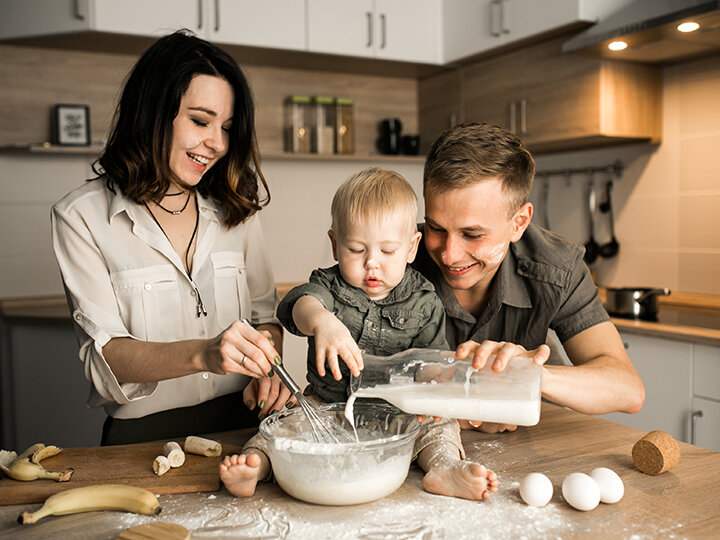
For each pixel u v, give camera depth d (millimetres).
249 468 898
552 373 1110
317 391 1236
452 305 1386
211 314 1455
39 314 2586
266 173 3357
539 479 896
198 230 1460
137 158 1320
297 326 1110
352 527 835
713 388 2137
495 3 3004
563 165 3244
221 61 1339
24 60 2865
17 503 933
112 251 1338
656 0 2369
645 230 2885
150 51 1333
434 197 1159
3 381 2797
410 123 3773
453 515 867
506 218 1175
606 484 892
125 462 1060
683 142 2709
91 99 3000
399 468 911
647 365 2344
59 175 2916
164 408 1412
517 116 3072
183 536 778
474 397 935
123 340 1238
